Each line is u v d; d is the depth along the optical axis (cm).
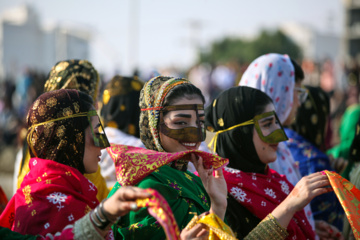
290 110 465
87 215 245
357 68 1745
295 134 488
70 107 296
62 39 3219
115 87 516
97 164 306
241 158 368
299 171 467
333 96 1681
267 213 349
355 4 2589
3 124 1631
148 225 292
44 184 285
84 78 426
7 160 1140
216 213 290
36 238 263
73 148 295
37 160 294
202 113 326
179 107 318
